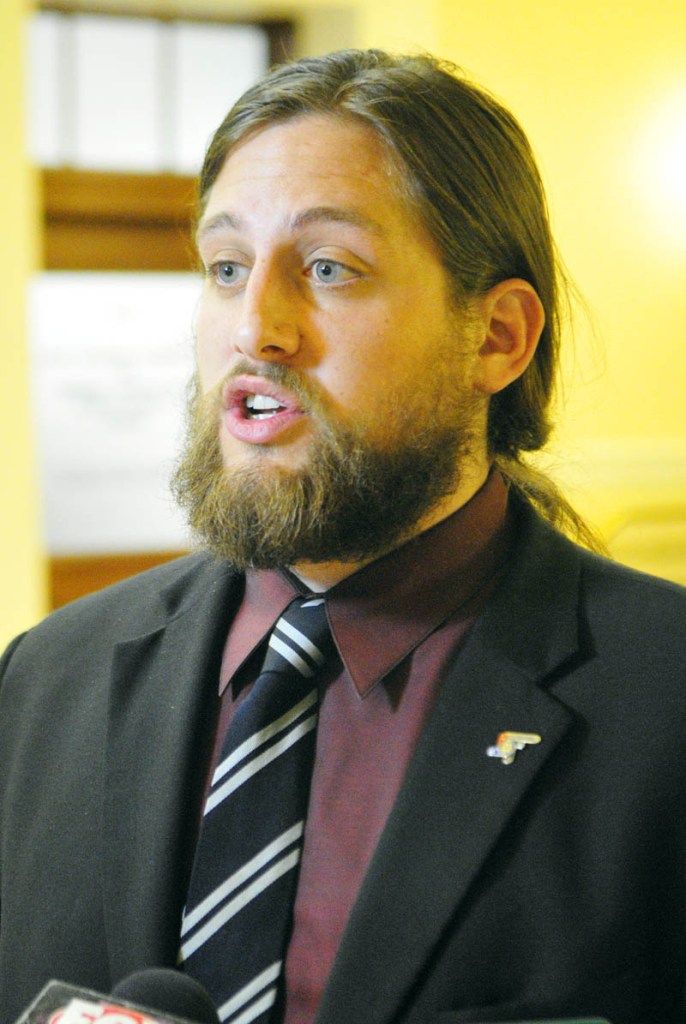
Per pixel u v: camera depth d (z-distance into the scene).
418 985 0.89
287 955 0.94
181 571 1.27
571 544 1.16
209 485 1.02
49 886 1.08
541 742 0.96
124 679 1.14
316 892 0.95
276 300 0.98
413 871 0.92
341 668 1.03
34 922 1.07
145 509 3.78
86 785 1.11
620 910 0.91
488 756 0.95
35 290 3.63
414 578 1.04
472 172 1.05
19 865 1.12
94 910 1.04
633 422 3.49
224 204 1.02
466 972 0.89
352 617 1.03
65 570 3.70
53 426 3.68
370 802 0.97
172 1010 0.76
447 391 1.04
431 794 0.94
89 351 3.68
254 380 0.99
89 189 3.60
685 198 3.48
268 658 1.04
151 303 3.73
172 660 1.13
